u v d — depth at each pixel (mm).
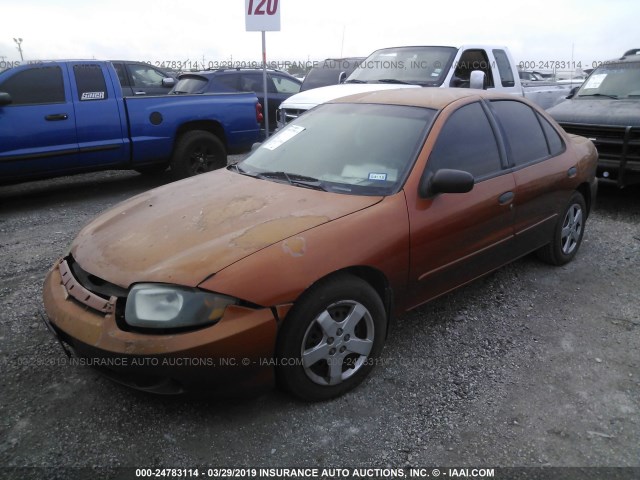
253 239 2738
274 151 4020
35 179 7004
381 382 3158
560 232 4691
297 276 2668
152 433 2730
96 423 2799
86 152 7125
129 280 2609
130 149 7516
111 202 7438
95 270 2771
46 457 2564
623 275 4711
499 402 2980
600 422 2820
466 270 3688
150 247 2811
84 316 2680
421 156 3377
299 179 3525
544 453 2605
